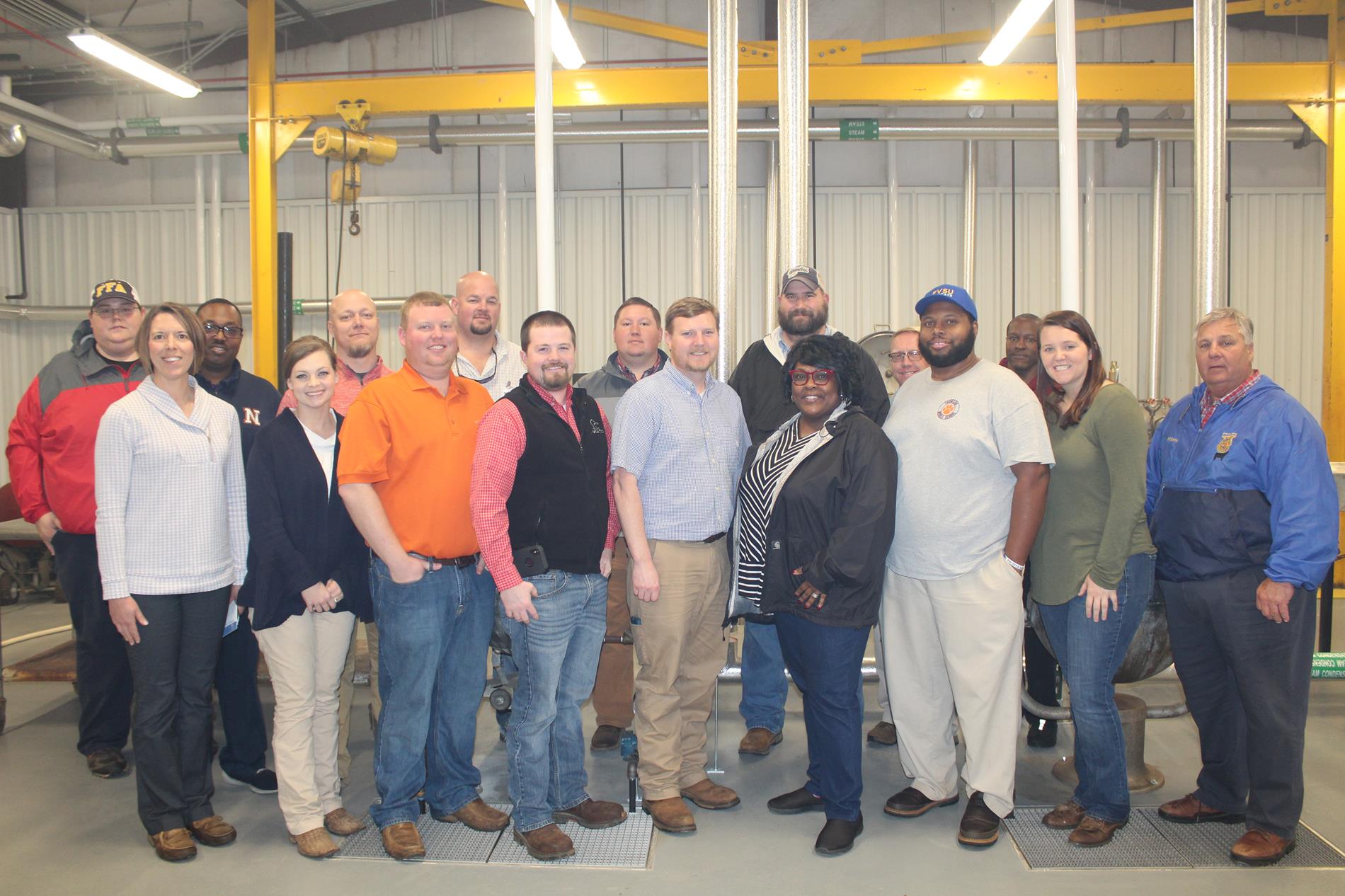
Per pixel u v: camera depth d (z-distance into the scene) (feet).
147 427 7.86
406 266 25.90
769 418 9.82
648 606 8.39
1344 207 19.89
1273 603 7.45
